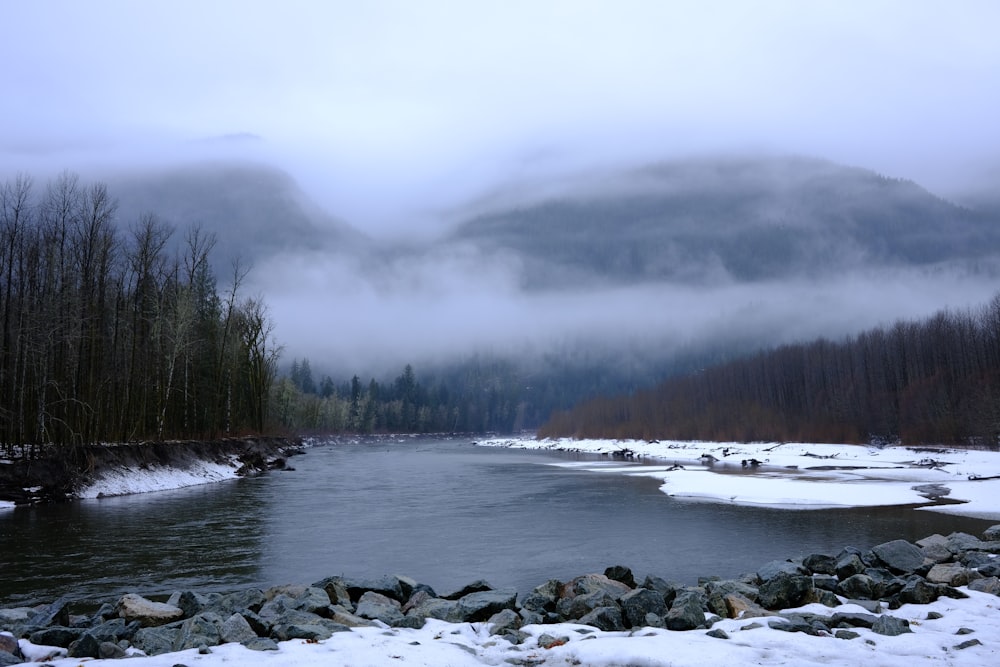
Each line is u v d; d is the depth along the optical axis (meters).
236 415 90.56
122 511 40.03
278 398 134.00
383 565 25.55
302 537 31.62
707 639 12.74
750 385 166.25
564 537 31.86
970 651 12.08
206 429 78.38
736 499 47.56
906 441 109.19
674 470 78.50
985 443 96.12
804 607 15.82
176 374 74.00
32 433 49.91
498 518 38.19
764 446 120.19
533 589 20.11
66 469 45.97
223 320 88.69
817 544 29.98
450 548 28.98
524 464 93.44
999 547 23.03
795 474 71.56
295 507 42.69
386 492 52.50
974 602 15.92
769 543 30.28
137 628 14.72
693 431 149.88
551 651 12.30
